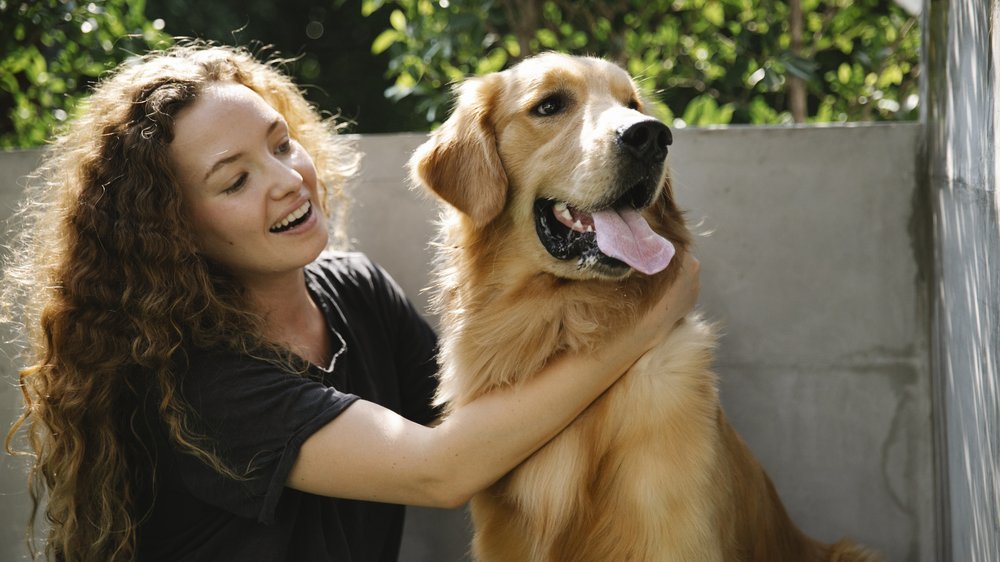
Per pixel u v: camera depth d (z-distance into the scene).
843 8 4.34
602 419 2.45
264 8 10.13
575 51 4.34
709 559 2.33
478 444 2.30
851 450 3.20
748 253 3.20
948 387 2.77
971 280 2.35
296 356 2.51
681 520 2.34
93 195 2.37
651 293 2.46
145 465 2.46
